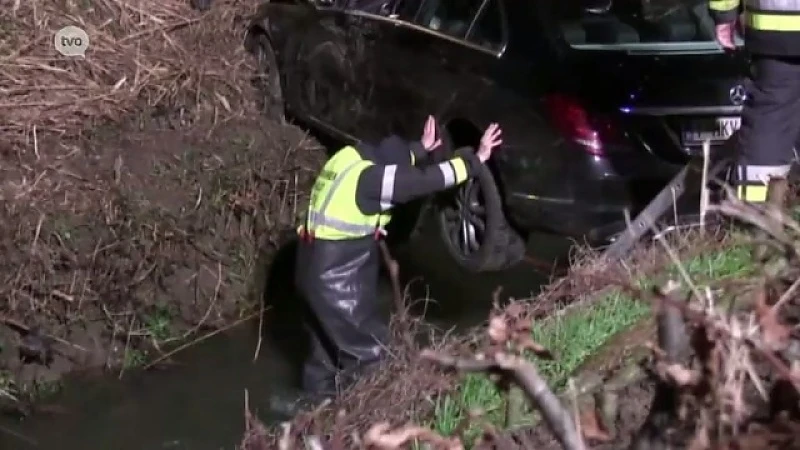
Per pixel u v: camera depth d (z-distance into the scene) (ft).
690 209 17.07
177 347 23.06
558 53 19.97
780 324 7.90
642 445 8.09
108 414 20.81
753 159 15.44
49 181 24.06
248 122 27.89
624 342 12.10
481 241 21.52
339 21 25.73
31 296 22.53
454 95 21.80
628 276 13.42
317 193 18.12
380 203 17.83
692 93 19.31
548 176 19.95
